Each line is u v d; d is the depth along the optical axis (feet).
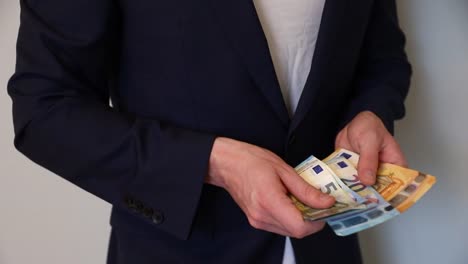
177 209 2.40
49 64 2.35
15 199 4.47
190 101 2.52
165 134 2.39
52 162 2.47
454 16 4.11
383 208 2.20
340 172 2.51
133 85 2.62
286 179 2.23
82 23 2.33
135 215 2.51
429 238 4.83
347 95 3.08
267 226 2.24
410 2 4.10
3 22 3.86
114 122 2.42
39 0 2.36
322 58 2.58
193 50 2.41
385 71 3.25
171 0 2.34
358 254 3.34
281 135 2.64
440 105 4.38
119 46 2.59
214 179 2.39
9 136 4.23
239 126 2.56
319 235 2.90
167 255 2.75
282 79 2.71
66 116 2.37
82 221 4.57
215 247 2.74
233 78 2.45
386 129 2.83
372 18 3.22
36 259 4.72
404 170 2.54
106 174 2.43
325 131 2.87
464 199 4.67
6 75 4.02
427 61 4.25
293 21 2.60
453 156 4.54
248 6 2.31
